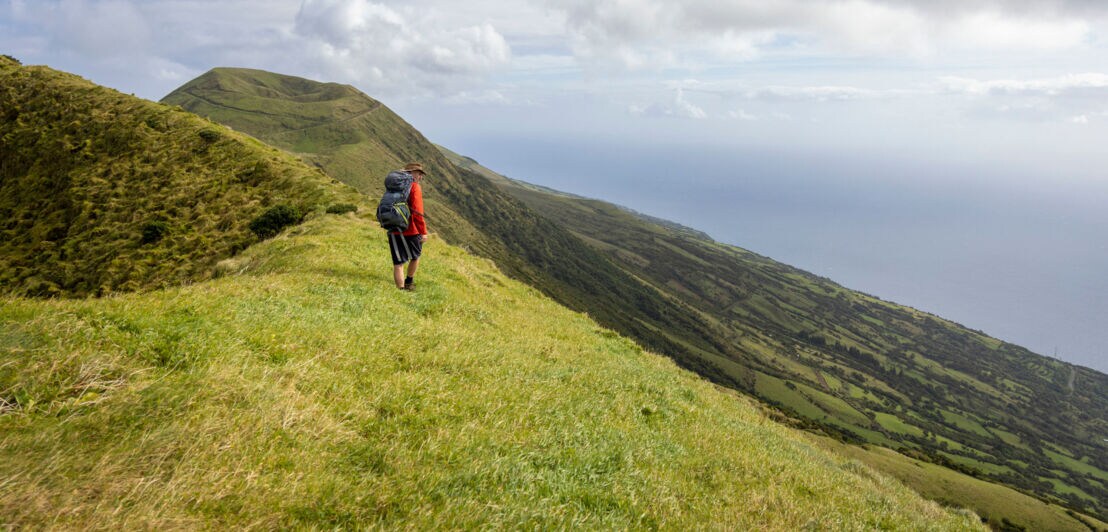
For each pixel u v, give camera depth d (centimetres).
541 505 539
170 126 5572
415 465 538
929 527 1038
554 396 956
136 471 396
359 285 1358
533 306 2333
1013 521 8994
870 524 912
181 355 609
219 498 393
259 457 463
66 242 4134
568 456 697
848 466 1777
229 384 566
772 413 3650
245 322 794
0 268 3972
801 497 918
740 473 935
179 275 3406
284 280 1279
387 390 710
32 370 479
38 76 6425
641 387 1332
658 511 637
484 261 3086
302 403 592
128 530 329
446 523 447
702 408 1425
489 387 869
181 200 4356
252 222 3772
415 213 1421
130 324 633
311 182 4281
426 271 1945
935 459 12344
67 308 629
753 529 678
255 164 4791
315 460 491
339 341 850
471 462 575
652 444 895
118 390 498
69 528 317
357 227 2847
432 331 1120
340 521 418
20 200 4912
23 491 332
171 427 457
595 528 540
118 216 4303
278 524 393
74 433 417
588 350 1758
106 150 5222
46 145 5319
